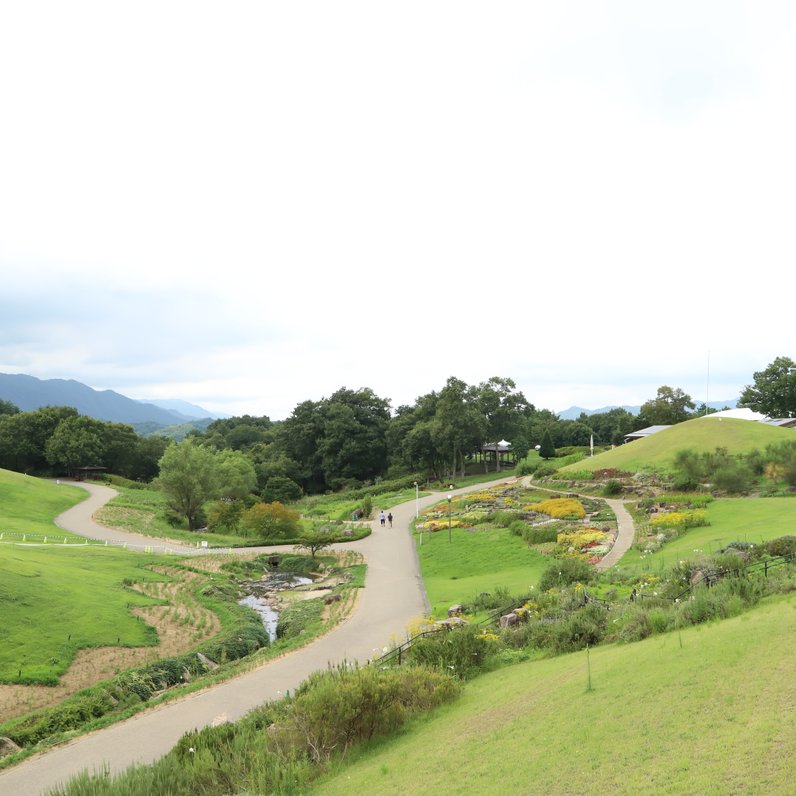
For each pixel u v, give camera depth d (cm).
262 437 16450
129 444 12456
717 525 4366
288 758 1425
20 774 1795
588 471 7306
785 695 1021
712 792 805
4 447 11169
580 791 930
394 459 12056
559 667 1767
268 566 5325
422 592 3909
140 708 2259
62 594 3456
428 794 1098
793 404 10206
